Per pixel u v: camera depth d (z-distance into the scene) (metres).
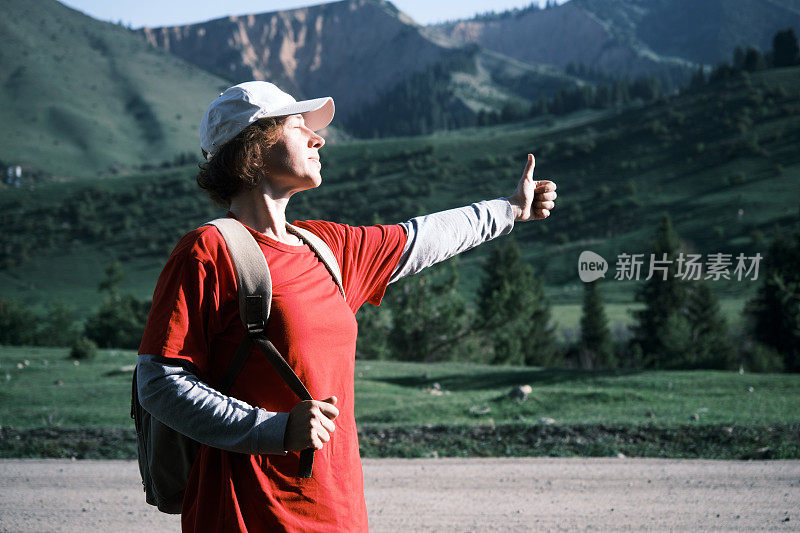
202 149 1.78
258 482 1.53
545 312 48.75
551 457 7.71
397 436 8.62
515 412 11.66
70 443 8.29
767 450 7.54
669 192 135.38
